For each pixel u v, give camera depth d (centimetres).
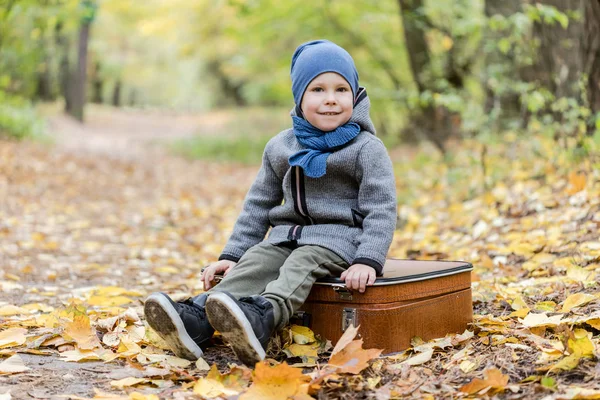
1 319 373
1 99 1700
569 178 618
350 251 313
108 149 2123
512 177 734
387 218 308
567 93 746
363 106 333
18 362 284
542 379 236
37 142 1720
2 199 970
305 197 325
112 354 299
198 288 493
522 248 497
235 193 1302
